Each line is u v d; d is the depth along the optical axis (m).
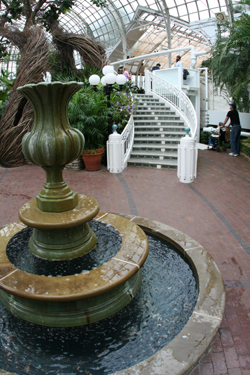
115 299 2.72
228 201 6.05
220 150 11.80
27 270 2.84
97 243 3.32
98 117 8.27
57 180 2.97
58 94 2.59
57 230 2.93
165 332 2.52
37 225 2.74
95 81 8.52
